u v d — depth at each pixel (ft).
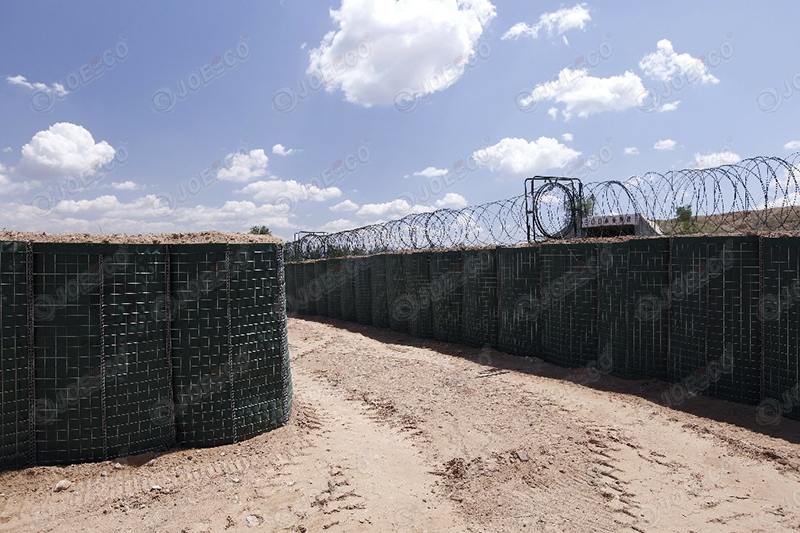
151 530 16.12
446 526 16.26
